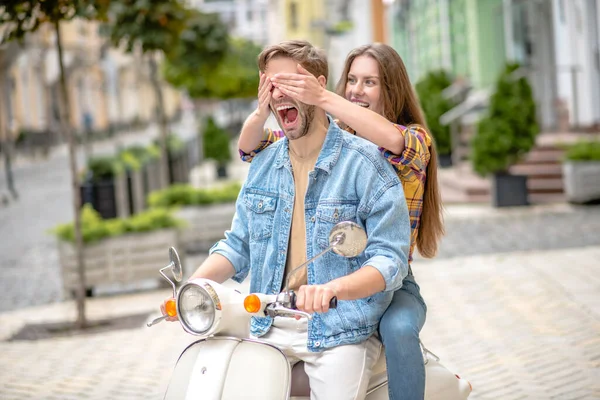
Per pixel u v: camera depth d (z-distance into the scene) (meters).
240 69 24.31
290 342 2.96
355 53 3.62
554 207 14.30
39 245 13.87
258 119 3.02
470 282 8.41
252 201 3.06
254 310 2.62
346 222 2.59
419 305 3.10
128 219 9.72
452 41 27.81
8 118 35.41
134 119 57.22
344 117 2.87
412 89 3.65
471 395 4.92
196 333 2.67
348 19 34.75
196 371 2.72
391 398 2.90
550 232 11.62
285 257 2.98
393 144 2.94
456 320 6.89
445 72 23.58
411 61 35.16
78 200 7.88
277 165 3.04
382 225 2.87
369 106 3.59
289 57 2.89
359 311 2.91
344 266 2.92
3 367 6.28
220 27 14.80
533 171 15.38
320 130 2.98
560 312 6.84
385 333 2.92
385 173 2.93
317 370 2.90
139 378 5.74
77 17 7.24
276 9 43.03
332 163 2.92
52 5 7.00
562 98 19.09
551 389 4.91
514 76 14.96
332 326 2.90
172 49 10.04
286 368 2.75
